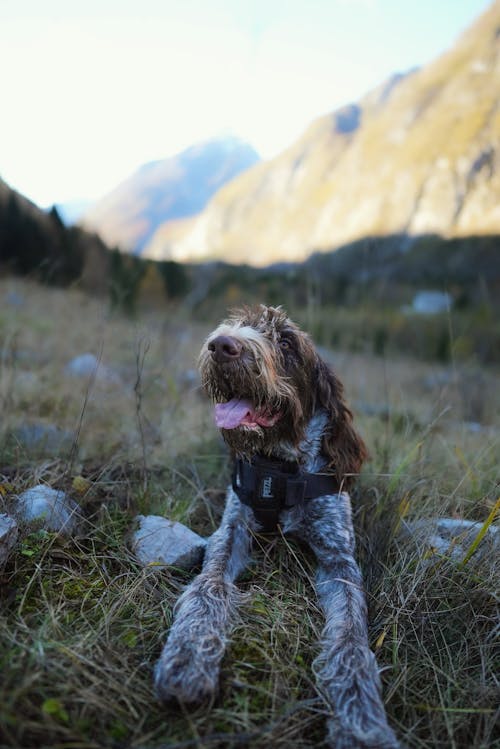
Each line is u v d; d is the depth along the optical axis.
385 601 2.75
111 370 6.56
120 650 2.24
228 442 3.21
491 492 3.59
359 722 2.02
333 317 11.88
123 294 7.97
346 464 3.31
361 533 3.43
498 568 2.80
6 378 5.25
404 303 23.95
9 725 1.74
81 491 3.25
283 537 3.12
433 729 2.11
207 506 3.58
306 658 2.42
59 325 7.92
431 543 3.02
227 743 1.90
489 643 2.51
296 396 3.18
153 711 2.00
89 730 1.84
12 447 3.74
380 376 8.96
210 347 2.94
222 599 2.54
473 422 6.77
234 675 2.21
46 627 2.20
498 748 2.07
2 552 2.42
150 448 4.24
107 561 2.81
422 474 3.83
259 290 13.40
